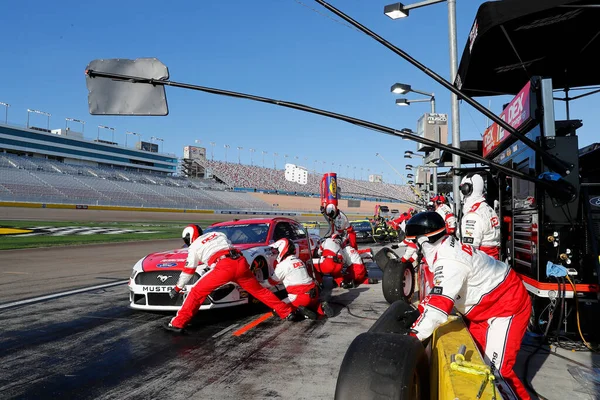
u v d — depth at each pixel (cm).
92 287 773
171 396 323
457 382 179
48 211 3691
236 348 435
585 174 466
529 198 411
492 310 267
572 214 379
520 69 553
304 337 472
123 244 1662
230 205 6431
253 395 324
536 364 364
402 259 577
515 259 461
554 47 497
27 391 332
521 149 427
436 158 1088
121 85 319
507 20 395
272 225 704
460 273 240
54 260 1151
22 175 5084
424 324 227
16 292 727
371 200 7362
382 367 193
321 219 5562
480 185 463
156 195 5897
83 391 332
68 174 5700
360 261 779
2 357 408
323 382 347
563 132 425
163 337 472
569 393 312
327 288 785
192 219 4175
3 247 1398
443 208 621
